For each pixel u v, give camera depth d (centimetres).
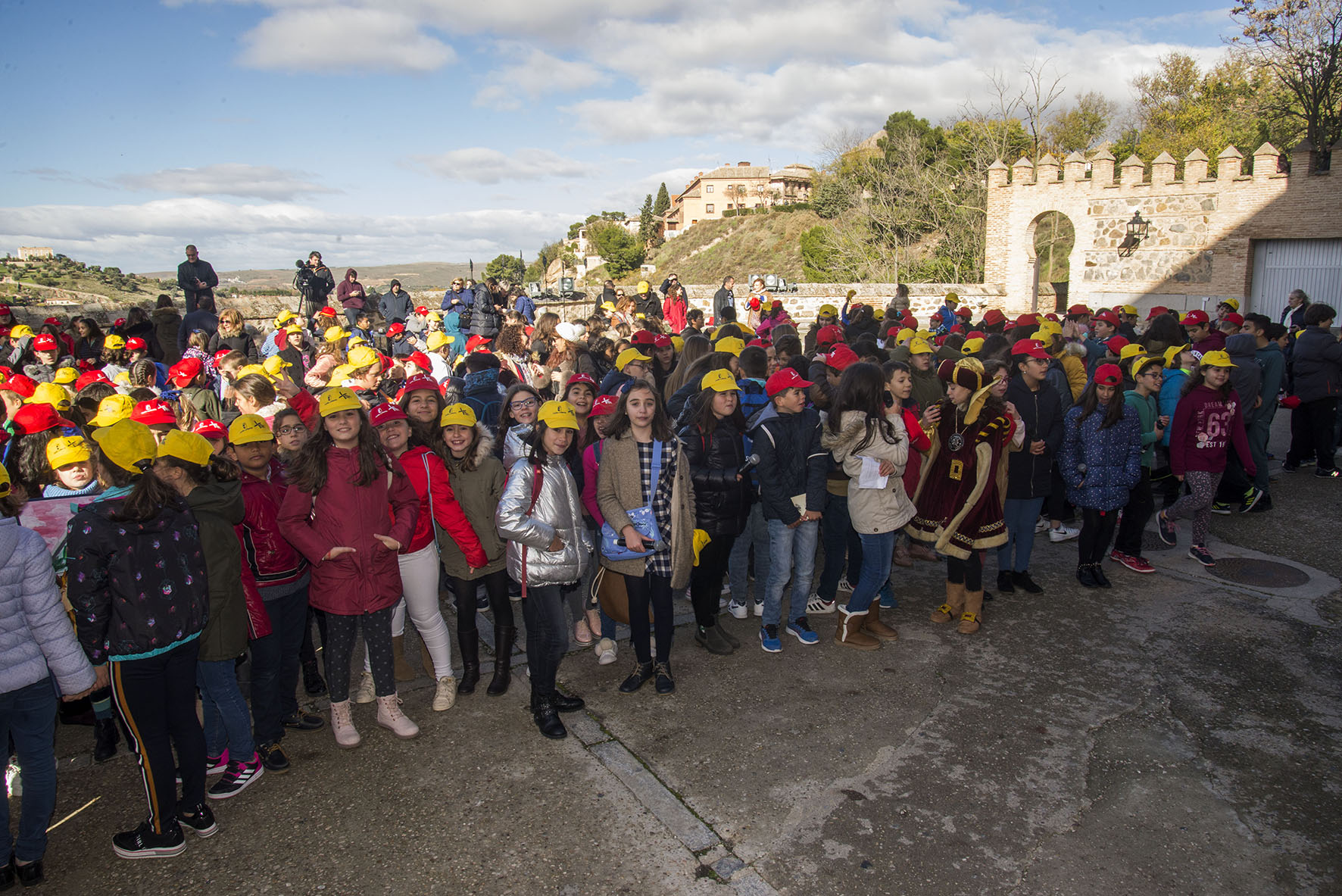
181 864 310
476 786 356
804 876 300
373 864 308
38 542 283
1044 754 377
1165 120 3756
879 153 4362
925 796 346
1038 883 296
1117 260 2233
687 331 851
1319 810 338
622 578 427
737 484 451
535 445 393
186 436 318
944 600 565
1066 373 694
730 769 367
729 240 7738
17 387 547
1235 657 473
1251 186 2034
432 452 409
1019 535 564
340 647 378
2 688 272
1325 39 2641
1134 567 609
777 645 485
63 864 312
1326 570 607
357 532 367
